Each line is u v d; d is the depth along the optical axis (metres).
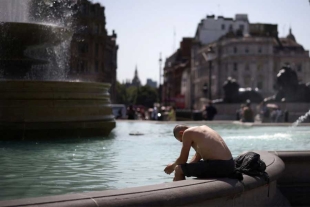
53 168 7.09
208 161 4.92
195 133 5.05
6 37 12.56
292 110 37.22
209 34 132.38
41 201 3.46
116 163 7.70
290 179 6.34
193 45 140.25
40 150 9.35
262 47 111.44
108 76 103.19
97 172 6.75
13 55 12.81
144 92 180.50
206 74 126.12
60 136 11.52
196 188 4.23
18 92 11.09
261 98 49.69
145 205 3.77
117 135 13.56
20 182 5.93
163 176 6.46
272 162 5.76
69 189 5.52
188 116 40.19
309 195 6.32
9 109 11.02
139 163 7.71
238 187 4.66
